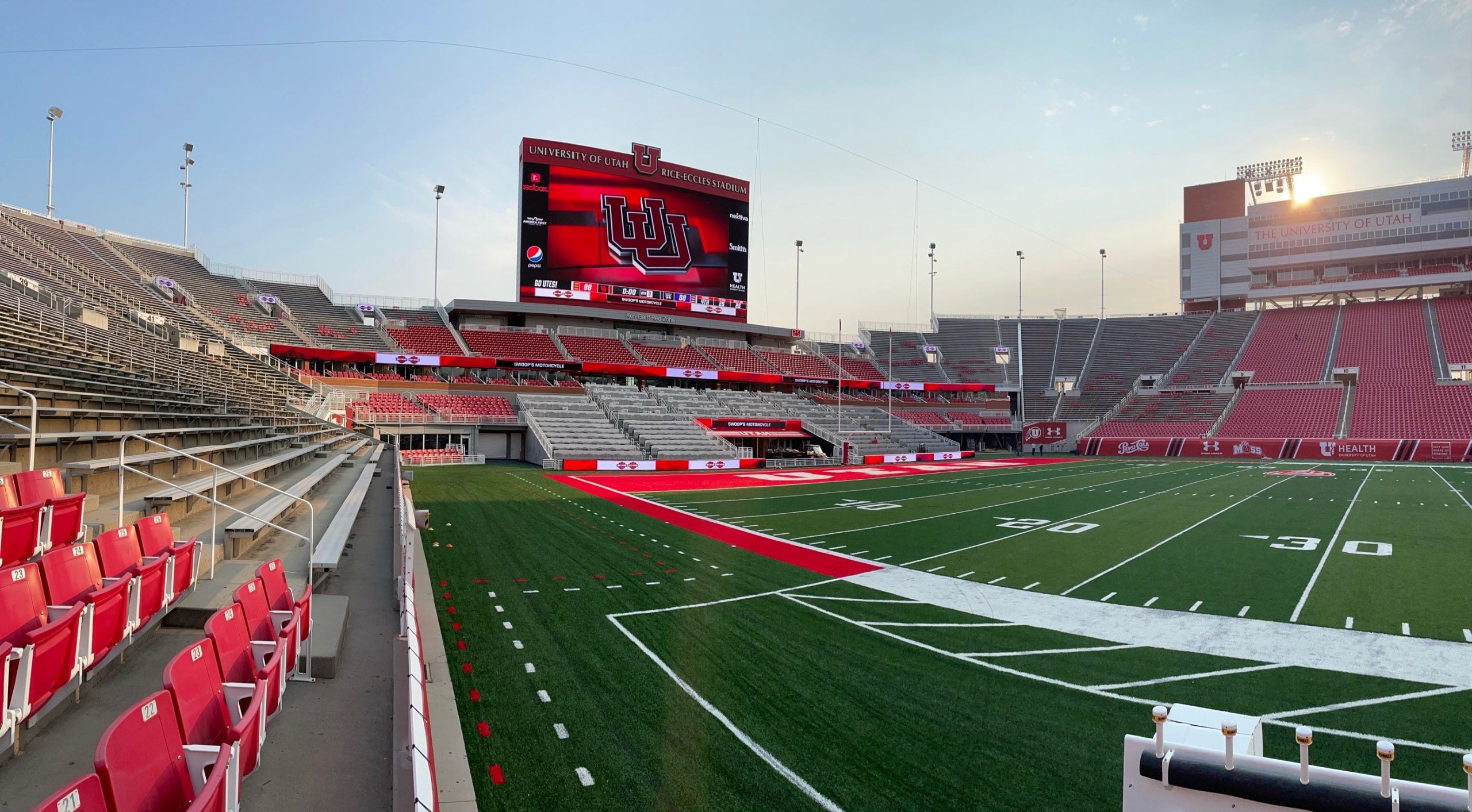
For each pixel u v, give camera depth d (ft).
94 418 42.83
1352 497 92.02
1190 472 137.80
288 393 117.29
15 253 105.50
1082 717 25.32
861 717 25.05
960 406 228.63
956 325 266.16
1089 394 233.14
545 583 43.62
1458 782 20.83
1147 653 32.48
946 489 106.63
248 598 20.45
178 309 131.64
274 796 15.17
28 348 52.39
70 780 14.21
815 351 241.96
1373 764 21.99
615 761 21.48
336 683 21.98
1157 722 13.73
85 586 20.86
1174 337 245.86
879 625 36.50
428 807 12.55
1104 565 51.67
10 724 14.25
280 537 38.75
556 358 179.22
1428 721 25.23
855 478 125.90
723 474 132.36
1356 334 219.20
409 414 144.87
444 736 22.94
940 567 51.01
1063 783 20.56
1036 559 54.13
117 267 140.77
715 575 47.21
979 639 34.45
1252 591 43.96
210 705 15.42
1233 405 204.85
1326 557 53.88
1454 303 218.79
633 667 29.58
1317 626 36.68
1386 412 181.78
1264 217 250.16
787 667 29.99
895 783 20.54
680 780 20.43
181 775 12.92
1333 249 239.09
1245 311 246.88
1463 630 35.86
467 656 30.45
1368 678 29.40
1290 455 178.70
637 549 55.47
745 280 185.98
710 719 24.66
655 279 172.65
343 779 16.14
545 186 161.48
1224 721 16.12
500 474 118.73
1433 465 148.25
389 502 62.49
